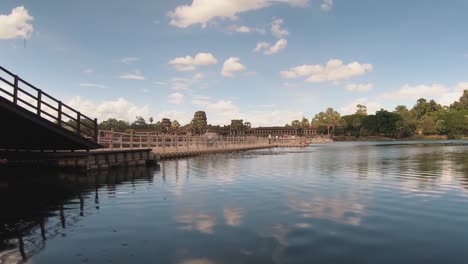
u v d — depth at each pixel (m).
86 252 6.95
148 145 34.56
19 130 19.75
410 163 28.17
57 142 22.64
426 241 7.55
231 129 157.38
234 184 16.44
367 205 11.30
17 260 6.55
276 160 34.38
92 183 17.17
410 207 10.98
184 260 6.50
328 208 10.88
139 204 11.69
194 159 36.88
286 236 7.91
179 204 11.62
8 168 22.95
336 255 6.69
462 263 6.30
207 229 8.54
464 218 9.55
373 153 47.31
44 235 8.12
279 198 12.62
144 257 6.66
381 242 7.48
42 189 15.27
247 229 8.52
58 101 20.25
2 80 16.92
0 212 10.59
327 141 164.00
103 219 9.61
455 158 34.31
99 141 27.64
